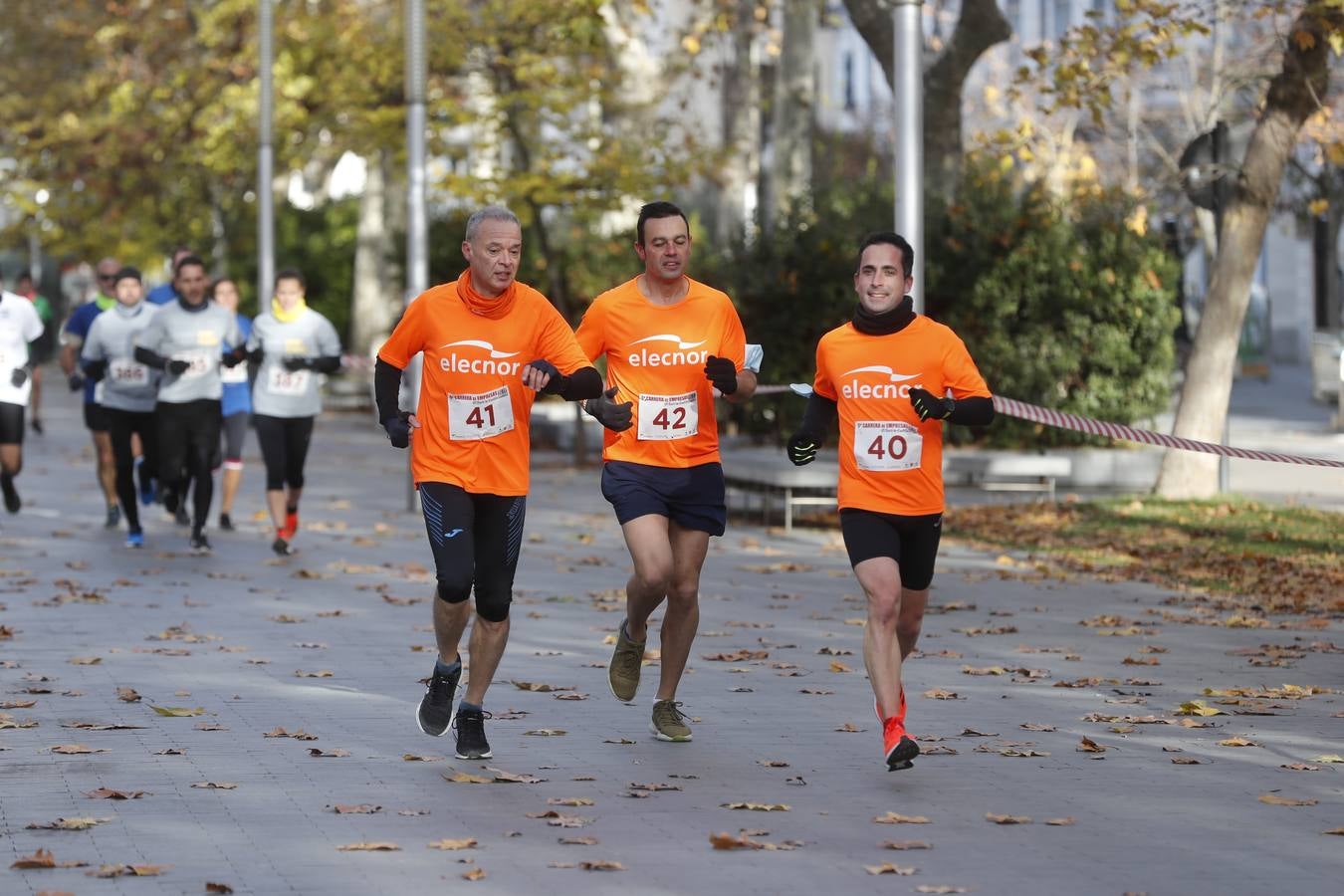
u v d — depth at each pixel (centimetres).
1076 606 3247
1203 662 2678
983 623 3044
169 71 10431
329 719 2225
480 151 7344
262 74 7562
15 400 4159
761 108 8444
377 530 4438
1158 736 2162
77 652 2692
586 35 5581
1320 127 5422
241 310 10806
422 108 4909
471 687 2030
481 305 1980
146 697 2353
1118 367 5531
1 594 3297
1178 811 1789
